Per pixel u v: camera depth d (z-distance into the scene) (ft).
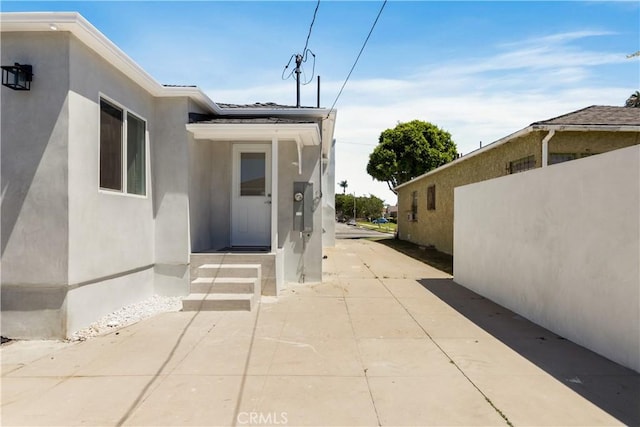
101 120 19.54
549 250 18.57
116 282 20.90
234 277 24.17
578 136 30.30
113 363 14.64
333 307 22.88
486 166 39.99
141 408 11.34
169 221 24.88
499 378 13.26
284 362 14.75
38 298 17.06
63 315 17.06
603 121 30.19
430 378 13.32
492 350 15.94
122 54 19.60
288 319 20.38
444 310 22.35
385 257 48.85
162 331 18.37
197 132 25.29
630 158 13.66
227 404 11.57
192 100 25.70
